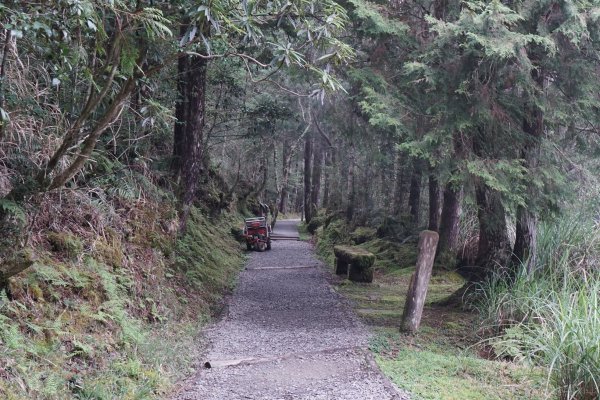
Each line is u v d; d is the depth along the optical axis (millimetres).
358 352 6707
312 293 12094
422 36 8969
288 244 25219
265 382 5523
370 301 11297
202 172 19438
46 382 4086
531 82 7574
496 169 7766
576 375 5000
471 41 7059
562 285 7895
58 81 4066
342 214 26109
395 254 17172
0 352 4000
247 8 4125
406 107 8062
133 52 4035
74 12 3369
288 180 43375
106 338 5504
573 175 9219
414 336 7816
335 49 4879
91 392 4398
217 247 15773
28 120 5988
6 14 3344
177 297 8781
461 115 7676
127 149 8375
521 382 5727
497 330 7801
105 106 6070
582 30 7238
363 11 8055
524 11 7578
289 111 16578
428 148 7621
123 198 8680
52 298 5348
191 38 3844
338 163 26062
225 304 10602
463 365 6297
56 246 6191
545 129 8703
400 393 5102
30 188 4348
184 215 11062
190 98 10945
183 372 5914
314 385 5398
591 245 8727
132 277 7461
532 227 9039
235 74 15023
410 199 19562
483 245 10320
